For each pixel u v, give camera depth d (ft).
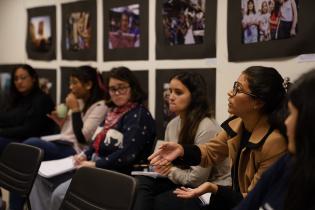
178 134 7.50
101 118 9.51
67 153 10.05
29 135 11.42
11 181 7.07
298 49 7.28
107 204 5.03
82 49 12.53
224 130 6.02
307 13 7.09
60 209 5.61
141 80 10.73
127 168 7.95
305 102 2.83
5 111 12.09
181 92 7.14
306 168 2.90
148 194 7.00
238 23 8.34
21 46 15.17
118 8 11.20
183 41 9.56
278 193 3.61
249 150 5.36
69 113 10.51
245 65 8.32
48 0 13.71
